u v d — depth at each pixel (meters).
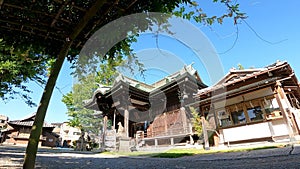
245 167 2.54
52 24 2.04
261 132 7.05
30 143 1.73
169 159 4.69
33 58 2.56
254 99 7.55
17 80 5.55
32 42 2.26
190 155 5.47
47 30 2.09
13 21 1.95
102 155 7.25
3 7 1.80
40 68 3.76
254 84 7.07
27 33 2.18
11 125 23.88
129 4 1.96
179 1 2.02
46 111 1.89
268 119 6.93
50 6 1.88
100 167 3.42
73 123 13.62
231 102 8.16
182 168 2.95
